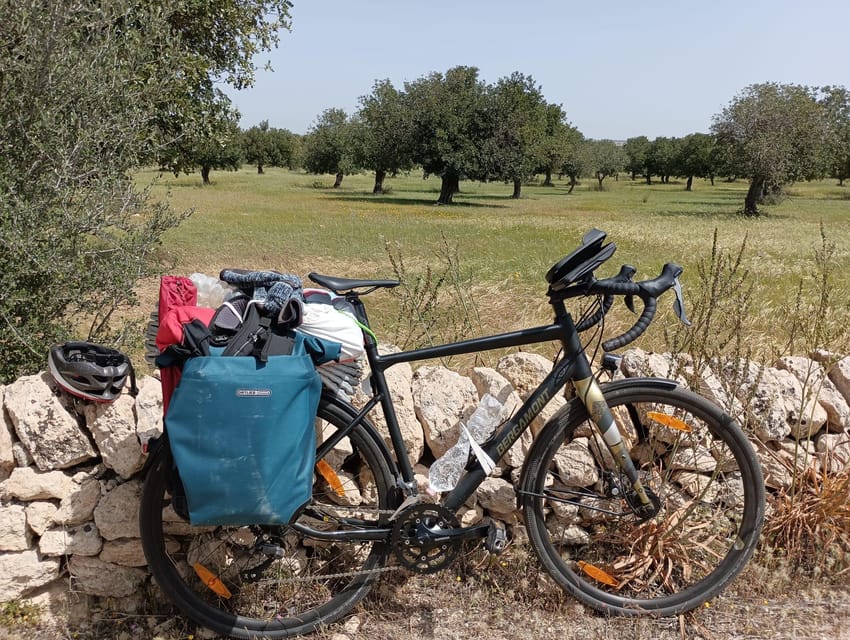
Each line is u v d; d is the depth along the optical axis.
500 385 3.12
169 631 2.73
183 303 2.49
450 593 2.95
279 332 2.46
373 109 49.28
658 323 6.97
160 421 2.77
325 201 37.94
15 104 4.46
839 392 3.44
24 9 4.39
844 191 67.94
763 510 2.83
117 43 5.04
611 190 75.69
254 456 2.29
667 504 3.10
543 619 2.84
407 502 2.66
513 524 3.09
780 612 2.88
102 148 4.83
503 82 43.53
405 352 2.73
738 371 3.36
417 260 13.62
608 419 2.78
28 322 4.11
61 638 2.69
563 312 2.74
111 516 2.73
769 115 37.19
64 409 2.72
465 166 41.22
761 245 17.33
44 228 4.26
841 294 9.13
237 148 67.88
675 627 2.82
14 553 2.72
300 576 2.92
